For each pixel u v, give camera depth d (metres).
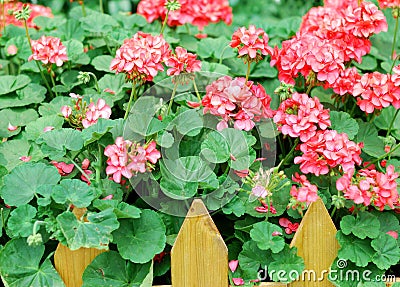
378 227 2.08
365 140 2.52
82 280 1.99
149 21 3.12
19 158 2.33
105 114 2.24
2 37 3.11
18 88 2.76
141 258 2.00
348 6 2.59
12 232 2.04
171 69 2.28
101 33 3.06
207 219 1.99
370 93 2.33
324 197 2.23
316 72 2.33
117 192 2.17
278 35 3.21
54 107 2.58
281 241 2.05
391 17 3.40
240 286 2.06
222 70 2.74
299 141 2.53
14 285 1.95
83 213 1.97
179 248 1.99
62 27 3.19
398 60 3.02
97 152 2.23
